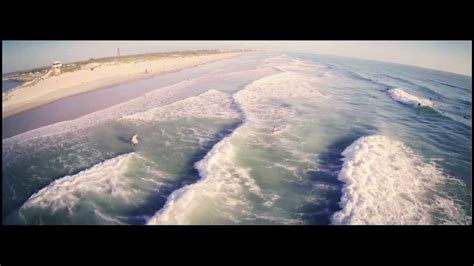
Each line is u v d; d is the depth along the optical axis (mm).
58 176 12320
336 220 9742
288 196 11141
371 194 11102
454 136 18438
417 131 18891
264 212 10211
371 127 18906
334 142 16125
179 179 12125
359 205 10438
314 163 13648
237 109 20750
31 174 12430
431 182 12477
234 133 16078
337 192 11406
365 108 23734
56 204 10320
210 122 18219
